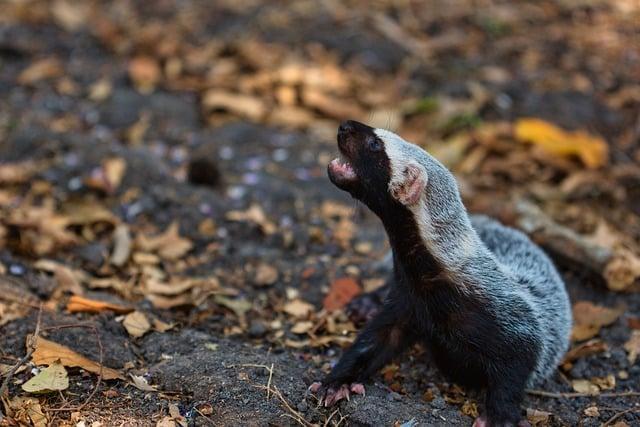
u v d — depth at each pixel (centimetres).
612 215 757
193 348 529
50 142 768
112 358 506
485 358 489
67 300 571
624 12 1080
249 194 742
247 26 1023
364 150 487
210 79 917
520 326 487
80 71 934
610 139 862
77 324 527
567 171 808
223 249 672
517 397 484
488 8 1080
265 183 757
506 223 693
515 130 853
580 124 874
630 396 525
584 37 1027
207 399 474
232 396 476
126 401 470
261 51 962
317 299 620
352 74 937
